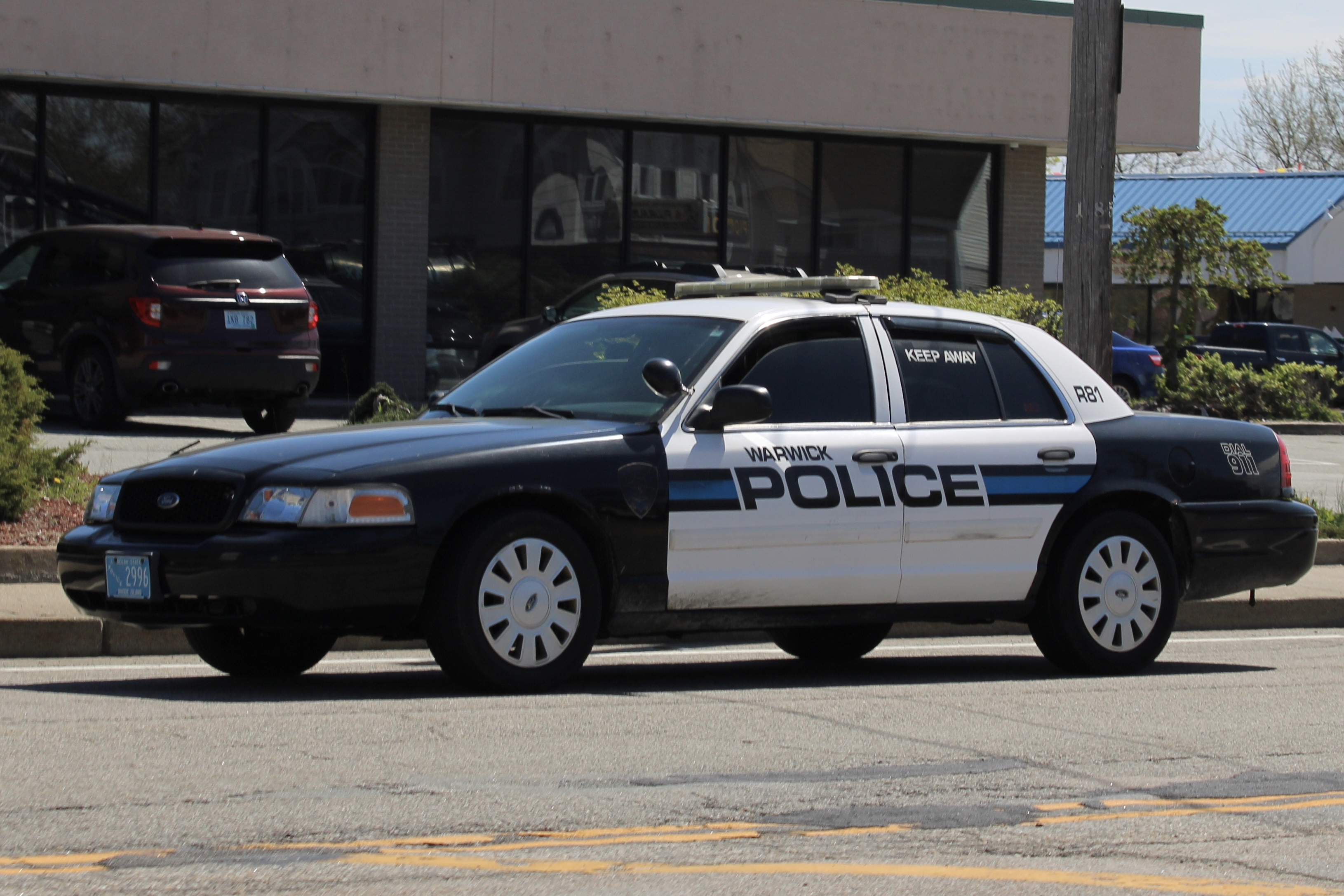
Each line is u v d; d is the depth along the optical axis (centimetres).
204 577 805
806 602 923
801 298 991
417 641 1130
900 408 960
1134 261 3550
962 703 875
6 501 1309
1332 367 3388
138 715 786
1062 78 2902
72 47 2367
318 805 617
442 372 2678
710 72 2698
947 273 2988
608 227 2773
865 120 2795
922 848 582
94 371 2000
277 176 2575
